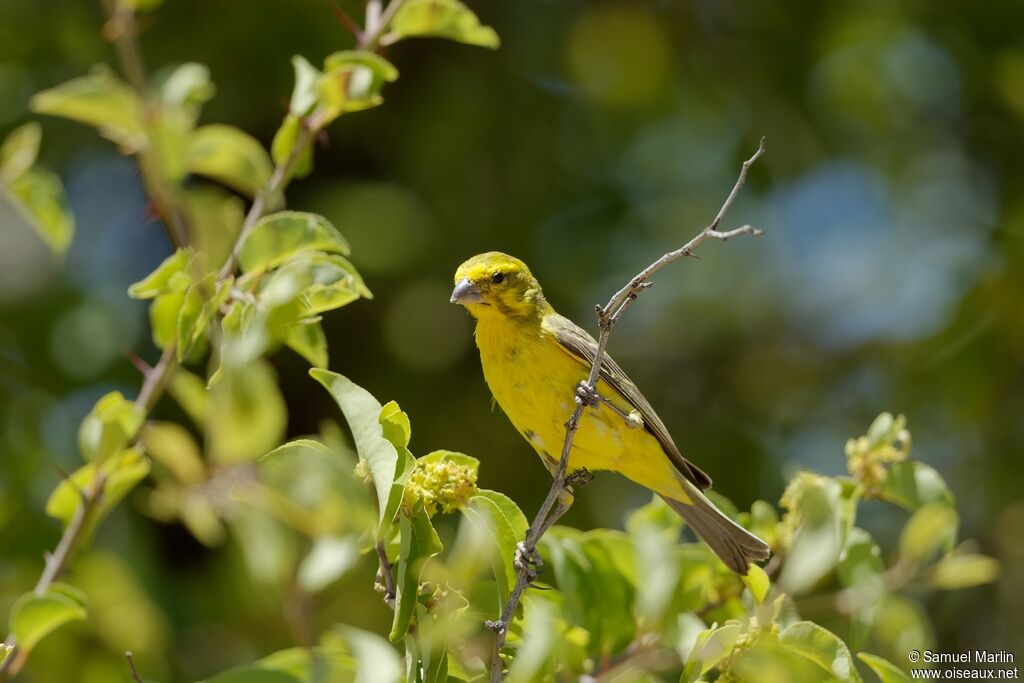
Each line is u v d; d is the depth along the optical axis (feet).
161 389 26.91
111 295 45.75
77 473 27.55
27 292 45.11
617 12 52.65
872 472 26.78
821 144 52.08
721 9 52.95
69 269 45.93
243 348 21.59
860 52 51.75
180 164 27.96
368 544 21.56
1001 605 46.52
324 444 22.72
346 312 48.24
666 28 52.75
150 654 35.63
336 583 32.99
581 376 29.19
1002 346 50.52
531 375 29.37
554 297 48.14
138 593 35.63
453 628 19.83
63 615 23.17
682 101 52.65
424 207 48.14
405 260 47.01
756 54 52.34
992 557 47.57
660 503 29.30
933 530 26.45
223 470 28.71
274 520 28.81
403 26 28.37
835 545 24.58
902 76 52.65
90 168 48.39
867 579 26.48
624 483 47.11
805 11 52.08
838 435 51.85
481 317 30.19
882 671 21.74
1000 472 48.91
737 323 54.54
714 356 53.98
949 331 50.85
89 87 28.19
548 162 49.78
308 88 27.84
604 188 50.44
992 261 51.55
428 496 19.76
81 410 43.19
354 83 27.07
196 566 43.29
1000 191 53.36
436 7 28.02
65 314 44.47
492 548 21.03
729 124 52.37
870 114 52.60
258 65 45.96
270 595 29.86
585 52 52.19
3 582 38.22
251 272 24.57
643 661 24.98
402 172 48.83
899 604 26.05
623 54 52.37
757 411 52.65
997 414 49.98
